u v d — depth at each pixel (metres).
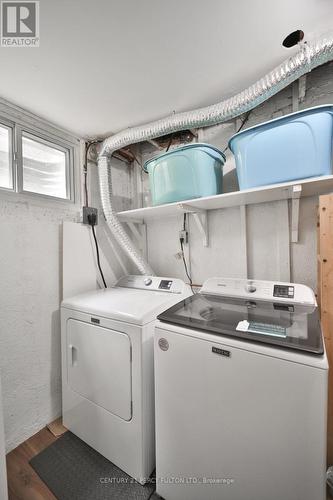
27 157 1.68
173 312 1.24
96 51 1.15
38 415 1.62
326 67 1.52
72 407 1.57
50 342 1.71
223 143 1.92
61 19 0.99
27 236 1.60
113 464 1.37
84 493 1.22
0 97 1.47
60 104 1.57
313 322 1.05
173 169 1.60
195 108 1.67
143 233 2.35
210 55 1.22
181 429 1.08
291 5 0.97
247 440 0.91
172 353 1.09
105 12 0.97
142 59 1.22
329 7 0.98
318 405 0.79
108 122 1.81
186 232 2.10
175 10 0.97
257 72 1.35
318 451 0.79
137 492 1.22
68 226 1.84
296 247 1.63
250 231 1.81
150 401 1.27
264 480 0.89
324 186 1.30
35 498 1.20
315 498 0.81
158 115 1.74
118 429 1.32
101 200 1.99
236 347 0.92
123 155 2.33
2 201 1.46
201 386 1.01
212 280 1.62
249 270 1.82
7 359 1.47
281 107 1.68
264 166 1.31
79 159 2.01
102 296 1.71
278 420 0.85
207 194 1.55
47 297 1.71
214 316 1.18
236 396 0.93
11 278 1.50
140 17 1.00
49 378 1.69
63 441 1.54
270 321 1.09
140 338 1.23
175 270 2.20
